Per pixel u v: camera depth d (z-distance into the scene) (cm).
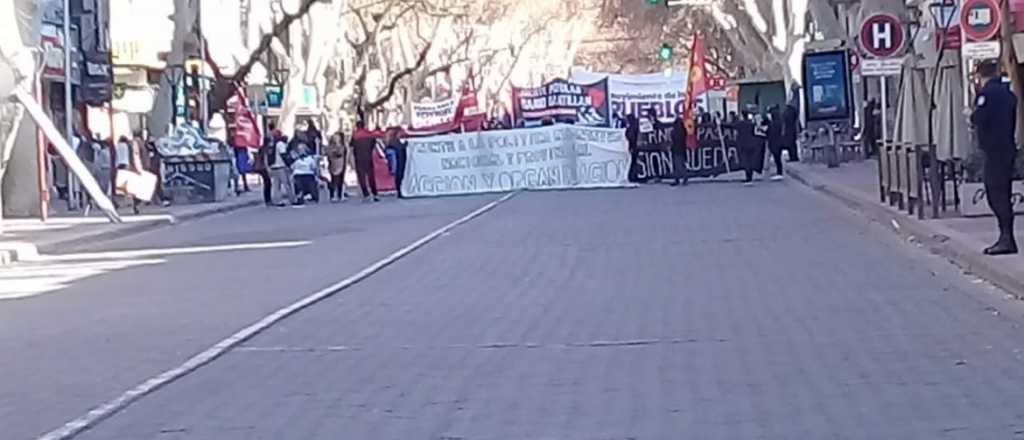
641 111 5512
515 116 5928
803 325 1391
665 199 3662
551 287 1778
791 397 1045
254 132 4959
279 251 2486
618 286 1764
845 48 4941
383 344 1353
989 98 1823
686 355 1238
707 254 2139
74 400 1123
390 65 7750
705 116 4584
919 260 1966
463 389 1113
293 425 999
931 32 2548
